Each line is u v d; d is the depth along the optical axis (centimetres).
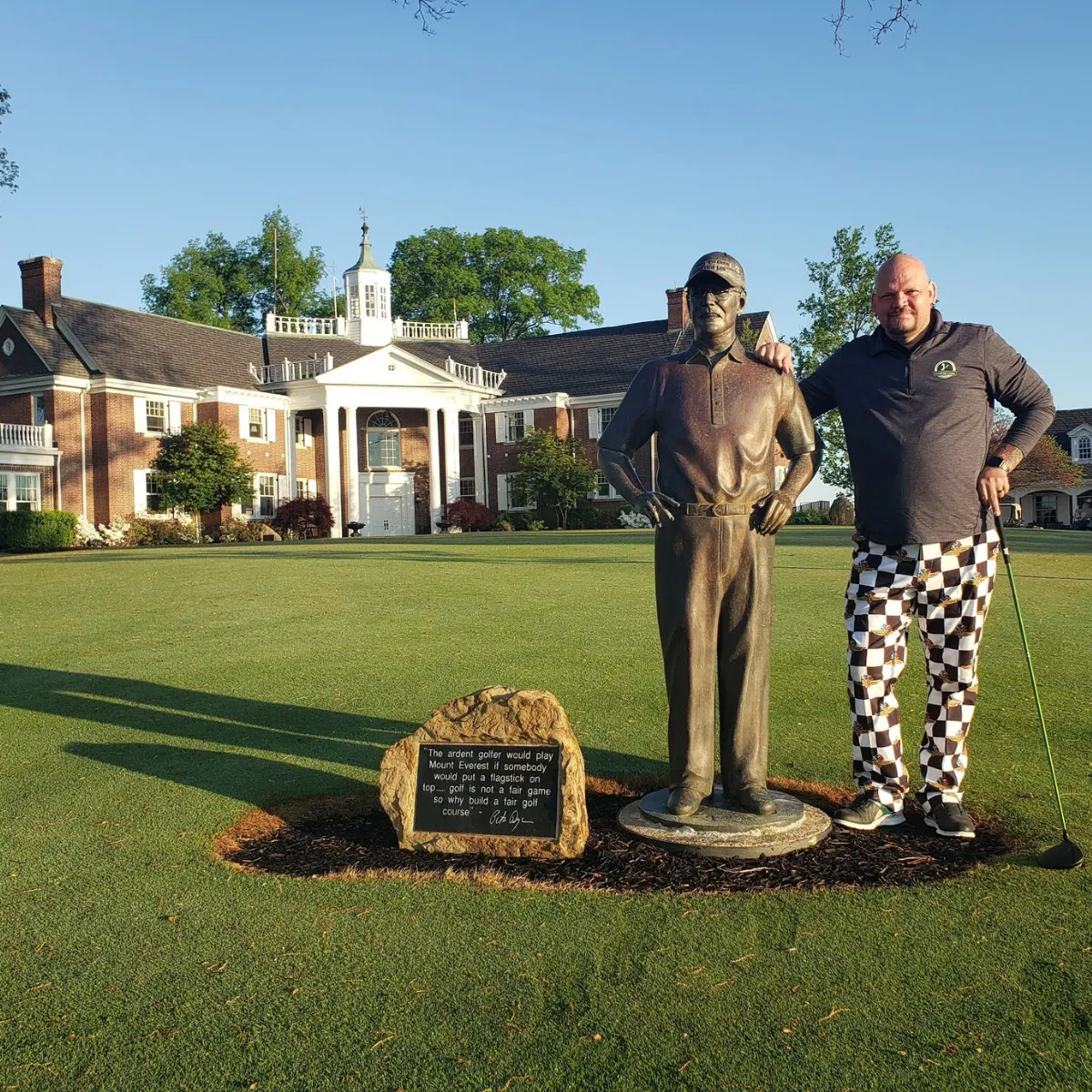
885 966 319
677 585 429
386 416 4250
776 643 875
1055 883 378
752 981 312
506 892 383
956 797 441
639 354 4412
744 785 437
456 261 6162
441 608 1145
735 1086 260
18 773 557
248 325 6588
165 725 656
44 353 3444
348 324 4738
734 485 423
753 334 4031
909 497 423
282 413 3994
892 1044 276
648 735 598
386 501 4200
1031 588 1237
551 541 2323
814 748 566
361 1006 303
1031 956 321
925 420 421
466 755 427
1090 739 566
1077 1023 283
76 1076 272
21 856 434
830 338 3978
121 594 1345
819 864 403
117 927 362
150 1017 300
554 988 311
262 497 3884
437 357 4722
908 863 403
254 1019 298
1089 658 785
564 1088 261
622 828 438
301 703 704
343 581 1429
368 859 420
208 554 2042
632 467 451
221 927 359
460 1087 263
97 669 850
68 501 3425
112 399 3484
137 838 451
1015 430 429
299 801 498
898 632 441
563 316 6259
